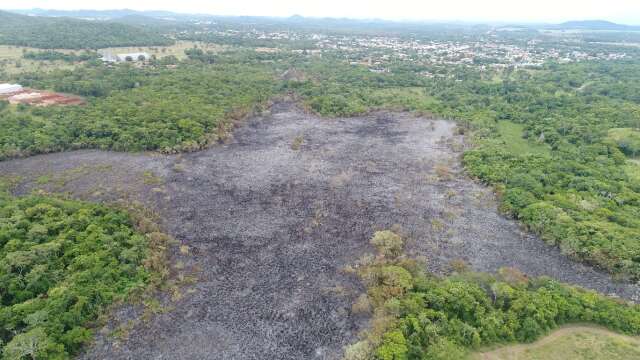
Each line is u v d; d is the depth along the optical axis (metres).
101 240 52.88
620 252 53.78
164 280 50.47
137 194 71.00
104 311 44.59
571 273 54.31
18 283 44.69
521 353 40.91
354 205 70.12
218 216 65.50
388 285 48.50
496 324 42.38
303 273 52.81
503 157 87.00
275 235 60.88
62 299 42.66
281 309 46.81
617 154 85.31
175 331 43.47
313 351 41.47
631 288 51.44
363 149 96.06
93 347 40.78
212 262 54.41
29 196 65.88
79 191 71.44
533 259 56.97
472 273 52.91
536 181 74.38
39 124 91.50
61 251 50.62
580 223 60.19
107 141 89.62
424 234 62.06
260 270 53.16
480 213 68.38
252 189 74.88
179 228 61.72
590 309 44.75
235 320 45.16
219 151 92.44
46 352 37.62
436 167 85.94
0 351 37.16
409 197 73.31
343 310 46.69
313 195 73.19
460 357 39.28
